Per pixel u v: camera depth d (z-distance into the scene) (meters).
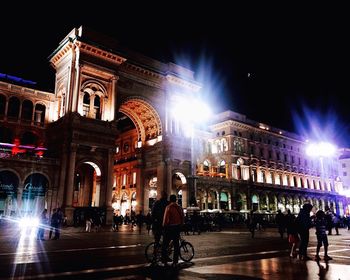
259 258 14.26
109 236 27.86
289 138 85.44
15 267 11.88
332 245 21.16
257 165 74.31
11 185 41.44
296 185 85.25
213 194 64.19
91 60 47.72
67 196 41.53
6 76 52.59
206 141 72.62
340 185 102.56
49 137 48.81
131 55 54.25
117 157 71.81
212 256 14.94
